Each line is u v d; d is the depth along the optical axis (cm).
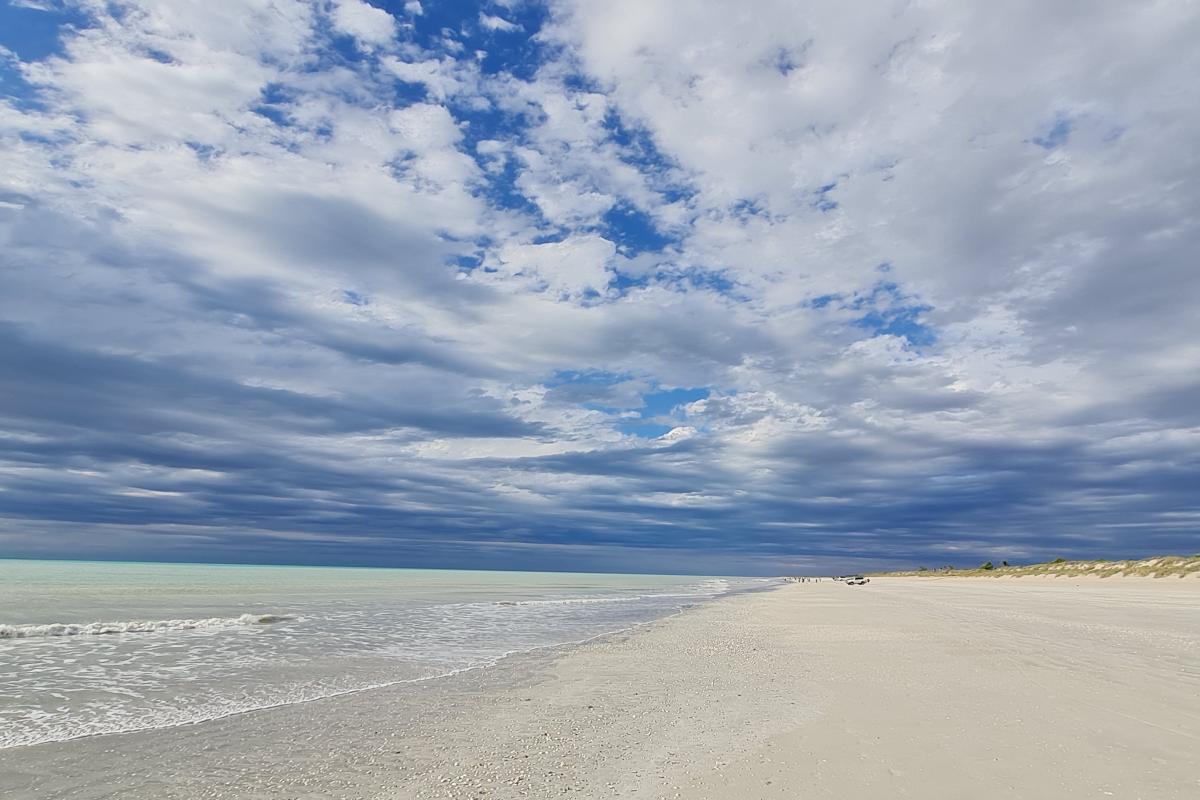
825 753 761
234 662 1552
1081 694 1052
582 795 650
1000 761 714
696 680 1298
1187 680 1170
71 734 924
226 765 777
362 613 2928
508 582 8331
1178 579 5494
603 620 2783
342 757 802
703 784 669
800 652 1683
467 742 862
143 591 4025
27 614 2502
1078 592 4691
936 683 1173
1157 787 634
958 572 13675
